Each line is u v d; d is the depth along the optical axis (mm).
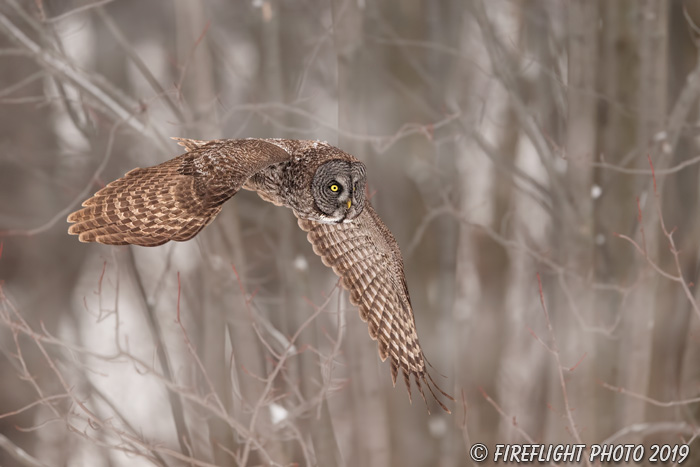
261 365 14000
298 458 14391
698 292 14766
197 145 7129
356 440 15227
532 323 21562
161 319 19938
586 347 15281
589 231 15312
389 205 15172
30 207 25094
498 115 19031
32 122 24781
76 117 14125
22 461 11656
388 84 15039
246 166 6262
